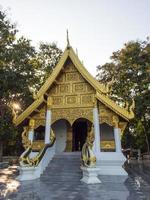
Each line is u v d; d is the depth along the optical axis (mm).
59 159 17547
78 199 8547
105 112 18344
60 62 19719
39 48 35188
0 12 25000
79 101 19062
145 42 31188
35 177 14570
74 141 22828
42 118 19656
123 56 32844
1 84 24469
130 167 23188
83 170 13984
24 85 26516
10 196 9211
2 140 30078
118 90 33219
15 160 33188
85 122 23766
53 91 20000
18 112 28766
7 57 24375
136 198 8664
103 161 16797
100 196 9133
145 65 30281
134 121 33906
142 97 28359
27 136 19438
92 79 18641
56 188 11141
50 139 18625
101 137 20375
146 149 42250
